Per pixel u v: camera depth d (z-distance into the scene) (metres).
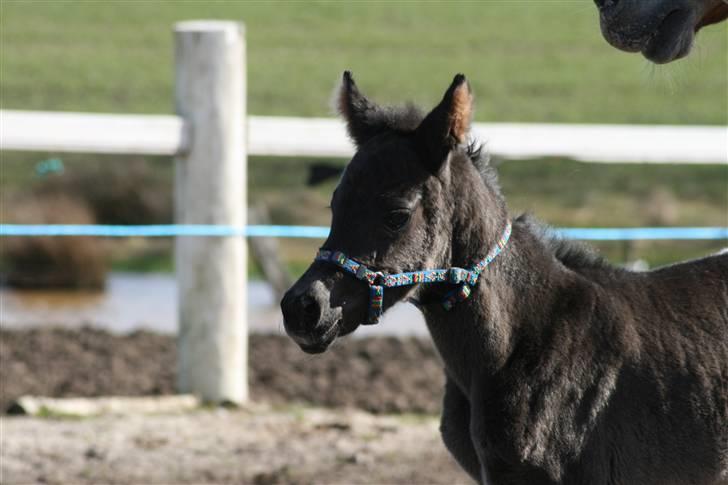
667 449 6.65
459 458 6.90
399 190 6.23
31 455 9.89
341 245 6.21
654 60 6.93
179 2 37.88
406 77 30.56
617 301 6.80
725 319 6.92
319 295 6.08
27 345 13.09
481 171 6.77
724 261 7.21
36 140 11.15
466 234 6.49
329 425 10.93
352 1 39.00
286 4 38.28
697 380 6.68
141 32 34.47
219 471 9.70
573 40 34.69
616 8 6.81
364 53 33.03
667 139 12.57
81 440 10.34
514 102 28.14
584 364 6.54
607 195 21.98
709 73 30.34
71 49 32.12
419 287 6.48
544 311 6.65
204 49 11.43
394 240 6.23
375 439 10.62
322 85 29.55
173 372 12.46
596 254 7.16
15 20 34.69
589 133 12.41
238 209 11.69
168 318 16.70
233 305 11.66
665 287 7.00
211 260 11.56
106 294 18.11
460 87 6.18
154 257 19.88
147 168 20.95
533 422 6.41
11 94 27.48
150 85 29.23
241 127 11.66
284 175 22.28
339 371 12.61
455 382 6.84
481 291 6.54
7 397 11.52
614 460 6.57
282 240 19.80
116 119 11.35
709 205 21.70
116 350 13.06
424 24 36.38
